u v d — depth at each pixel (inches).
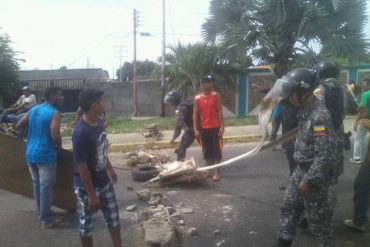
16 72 810.8
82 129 134.3
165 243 129.9
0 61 773.3
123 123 617.9
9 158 207.8
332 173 131.1
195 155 365.4
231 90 650.2
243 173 287.6
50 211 189.5
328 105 156.6
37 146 184.4
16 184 210.2
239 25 464.1
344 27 447.2
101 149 140.2
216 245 165.9
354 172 279.1
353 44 438.3
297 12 427.2
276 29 450.0
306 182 126.0
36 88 1075.3
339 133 160.9
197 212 207.0
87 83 908.0
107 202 145.9
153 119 671.8
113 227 147.5
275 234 176.1
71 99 1064.8
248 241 169.3
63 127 606.5
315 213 130.7
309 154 129.9
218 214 203.5
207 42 524.7
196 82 617.3
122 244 167.8
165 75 708.7
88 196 136.6
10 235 181.8
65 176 202.5
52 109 185.3
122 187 261.1
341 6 419.2
